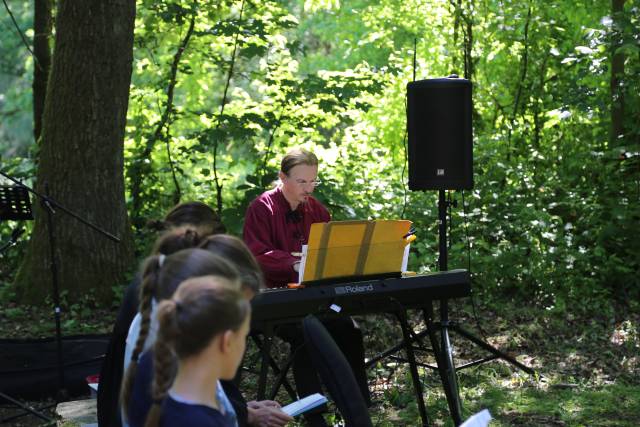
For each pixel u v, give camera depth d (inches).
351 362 178.7
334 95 308.0
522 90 350.3
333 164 335.6
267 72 339.6
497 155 309.7
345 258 158.1
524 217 289.4
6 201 189.0
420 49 371.9
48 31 343.3
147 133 335.3
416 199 309.9
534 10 340.2
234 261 98.8
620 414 188.9
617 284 287.3
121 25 279.1
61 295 275.4
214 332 75.3
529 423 183.3
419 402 179.8
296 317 155.8
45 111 283.7
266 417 118.8
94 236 279.1
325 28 506.6
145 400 89.7
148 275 94.8
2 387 201.2
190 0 335.0
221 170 384.2
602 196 303.9
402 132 375.2
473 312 258.2
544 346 243.1
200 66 358.0
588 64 297.6
